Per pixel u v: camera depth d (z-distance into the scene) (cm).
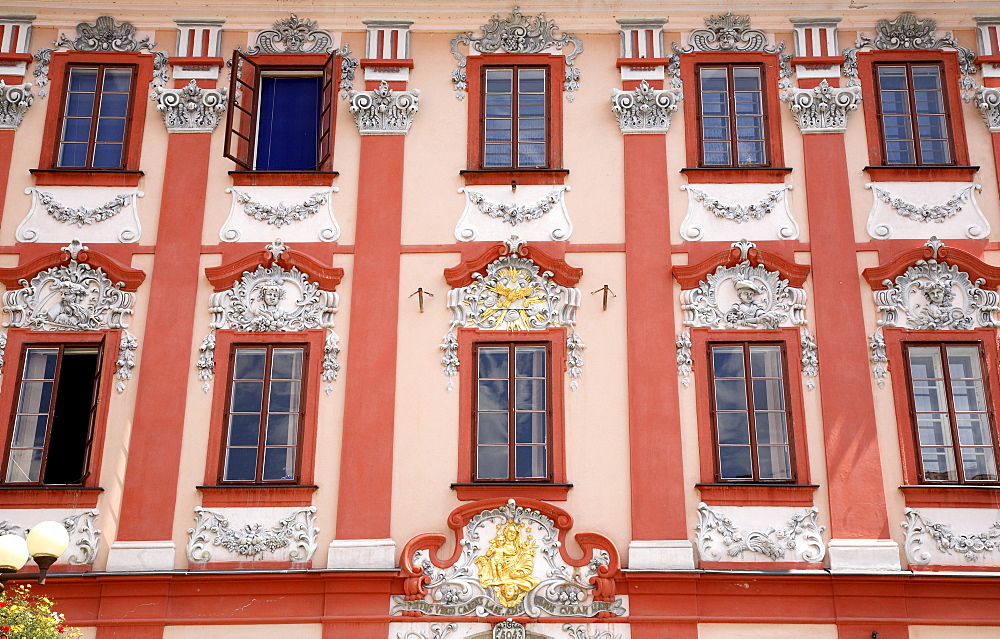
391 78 1753
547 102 1745
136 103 1738
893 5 1772
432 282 1645
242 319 1622
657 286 1634
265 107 1767
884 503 1525
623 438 1566
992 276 1623
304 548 1516
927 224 1661
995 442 1558
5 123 1719
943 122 1730
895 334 1603
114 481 1545
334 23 1786
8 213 1675
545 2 1781
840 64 1748
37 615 1242
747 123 1736
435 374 1600
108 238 1666
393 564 1505
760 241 1658
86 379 1602
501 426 1588
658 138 1716
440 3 1784
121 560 1503
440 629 1481
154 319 1620
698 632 1474
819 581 1485
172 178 1695
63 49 1761
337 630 1480
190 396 1586
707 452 1555
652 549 1506
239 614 1484
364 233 1667
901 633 1467
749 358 1602
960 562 1497
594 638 1473
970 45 1758
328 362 1598
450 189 1694
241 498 1534
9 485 1541
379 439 1564
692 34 1773
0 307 1630
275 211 1680
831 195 1677
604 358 1603
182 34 1773
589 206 1683
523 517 1529
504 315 1627
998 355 1591
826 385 1582
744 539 1512
